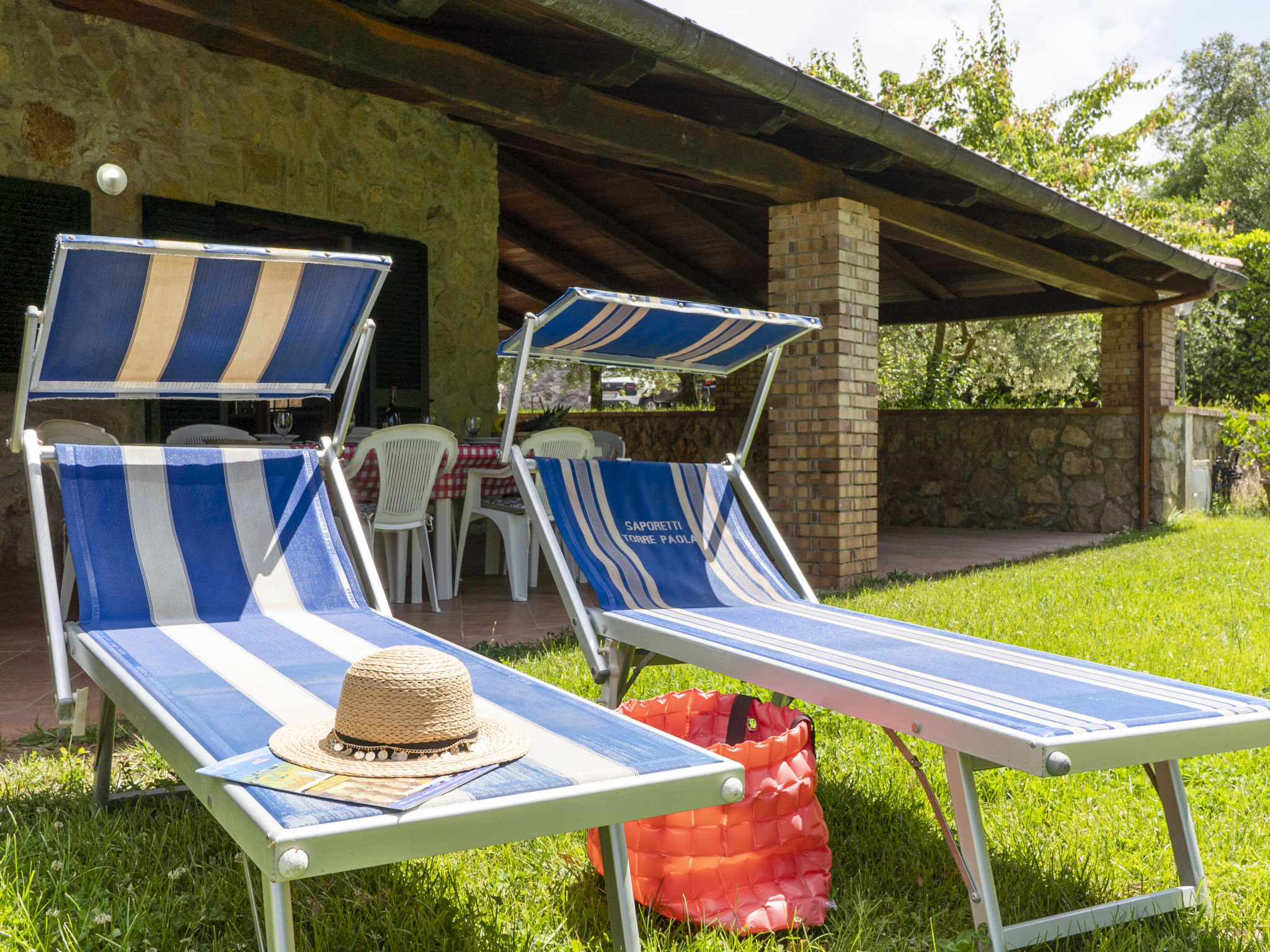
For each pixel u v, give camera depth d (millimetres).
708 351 3572
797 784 1978
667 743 1626
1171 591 5832
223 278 2549
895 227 6746
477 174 8711
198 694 1846
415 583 5512
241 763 1471
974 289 10734
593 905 1974
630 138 5102
